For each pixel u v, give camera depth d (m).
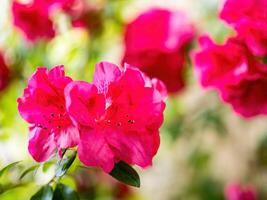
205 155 0.88
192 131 0.84
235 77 0.52
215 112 0.83
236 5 0.51
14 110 0.65
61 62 0.70
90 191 0.69
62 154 0.41
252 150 0.87
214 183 0.90
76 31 0.72
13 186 0.49
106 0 0.72
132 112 0.41
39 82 0.41
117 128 0.41
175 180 0.93
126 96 0.41
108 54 0.75
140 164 0.41
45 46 0.69
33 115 0.41
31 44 0.69
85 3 0.70
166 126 0.82
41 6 0.65
